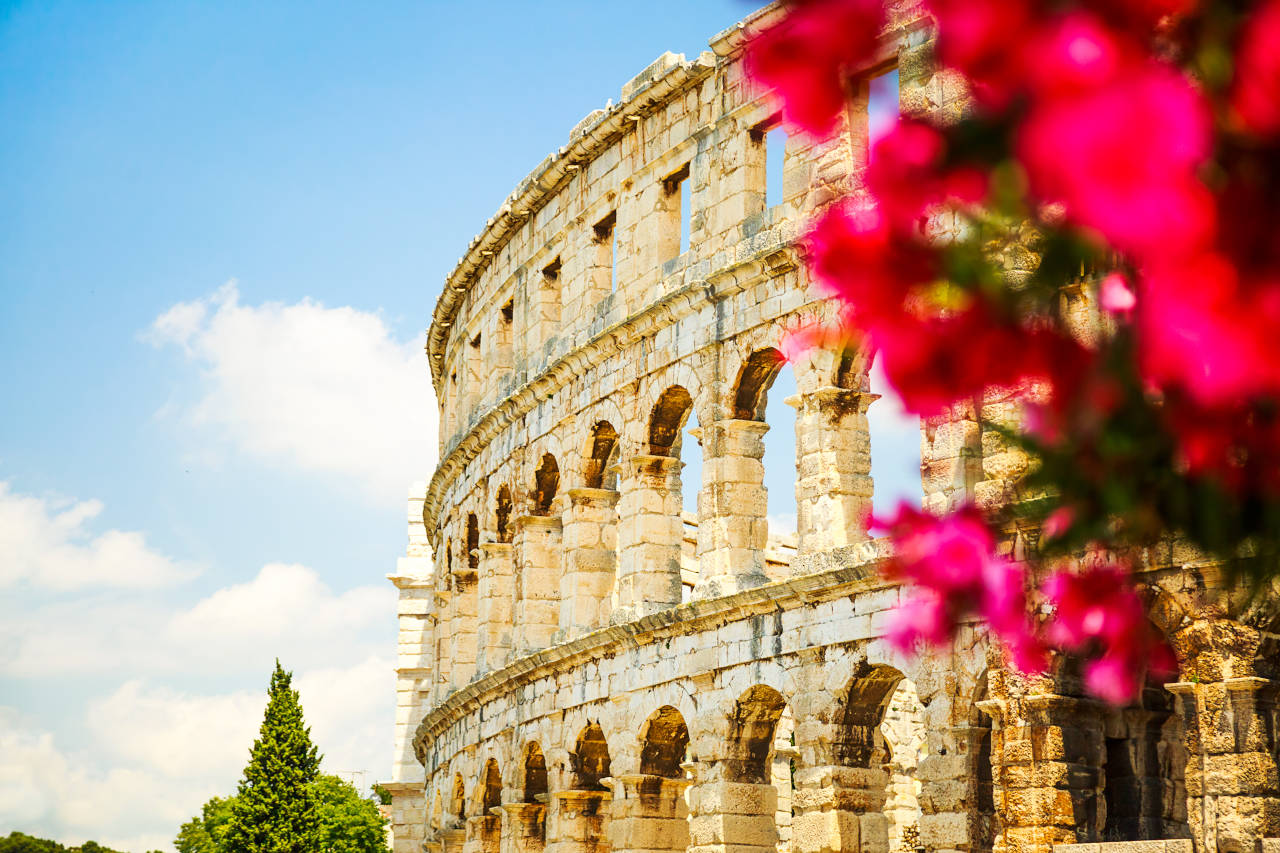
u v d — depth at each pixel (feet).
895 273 26.12
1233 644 109.09
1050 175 21.79
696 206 166.71
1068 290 94.53
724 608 150.20
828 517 143.33
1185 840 110.01
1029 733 120.06
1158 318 23.06
